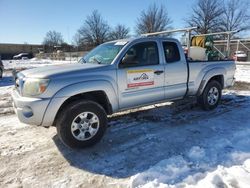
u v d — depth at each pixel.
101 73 4.26
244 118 5.66
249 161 3.59
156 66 4.97
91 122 4.14
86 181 3.28
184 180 3.17
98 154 3.99
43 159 3.86
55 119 3.99
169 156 3.87
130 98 4.67
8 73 18.28
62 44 77.19
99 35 63.47
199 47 7.23
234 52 24.47
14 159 3.88
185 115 5.90
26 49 80.00
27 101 3.79
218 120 5.52
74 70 4.10
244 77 12.53
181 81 5.47
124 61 4.52
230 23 42.06
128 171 3.48
